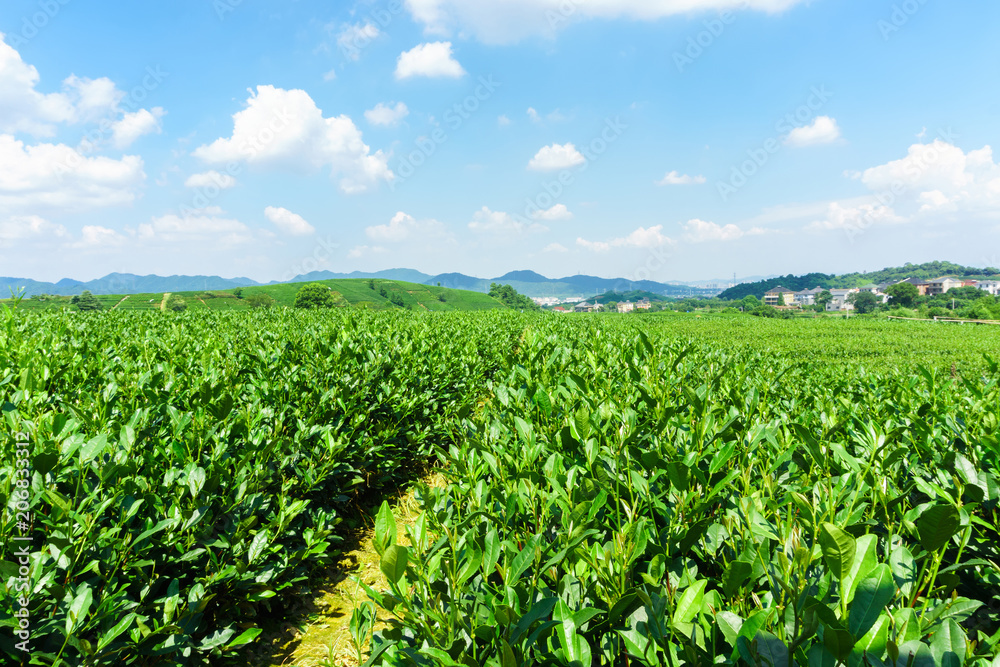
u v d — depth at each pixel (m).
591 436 2.85
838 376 6.05
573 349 6.93
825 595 1.39
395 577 1.48
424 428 6.89
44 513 2.81
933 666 1.26
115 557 2.61
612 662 1.71
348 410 5.33
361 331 8.85
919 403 4.21
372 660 1.73
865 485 2.25
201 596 2.90
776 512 2.05
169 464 3.44
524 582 1.98
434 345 8.77
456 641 1.58
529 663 1.51
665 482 2.54
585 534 1.88
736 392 3.61
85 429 3.50
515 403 4.07
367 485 5.80
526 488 2.52
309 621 3.82
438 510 2.36
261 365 5.70
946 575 1.65
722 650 1.55
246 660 3.35
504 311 33.97
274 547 3.50
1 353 4.62
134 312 18.27
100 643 2.10
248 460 3.67
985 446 2.88
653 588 1.76
